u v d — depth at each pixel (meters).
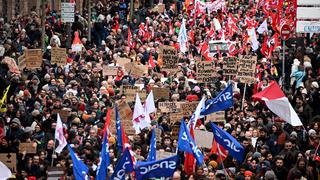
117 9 107.00
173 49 57.62
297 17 72.19
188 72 64.94
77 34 72.81
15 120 47.16
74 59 71.88
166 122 50.25
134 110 48.28
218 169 44.53
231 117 51.50
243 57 56.34
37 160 43.56
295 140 46.97
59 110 49.97
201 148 45.53
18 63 61.59
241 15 109.12
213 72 56.72
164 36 88.62
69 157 43.19
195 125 47.41
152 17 103.44
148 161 39.47
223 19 101.25
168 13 109.75
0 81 56.62
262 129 48.28
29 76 60.66
